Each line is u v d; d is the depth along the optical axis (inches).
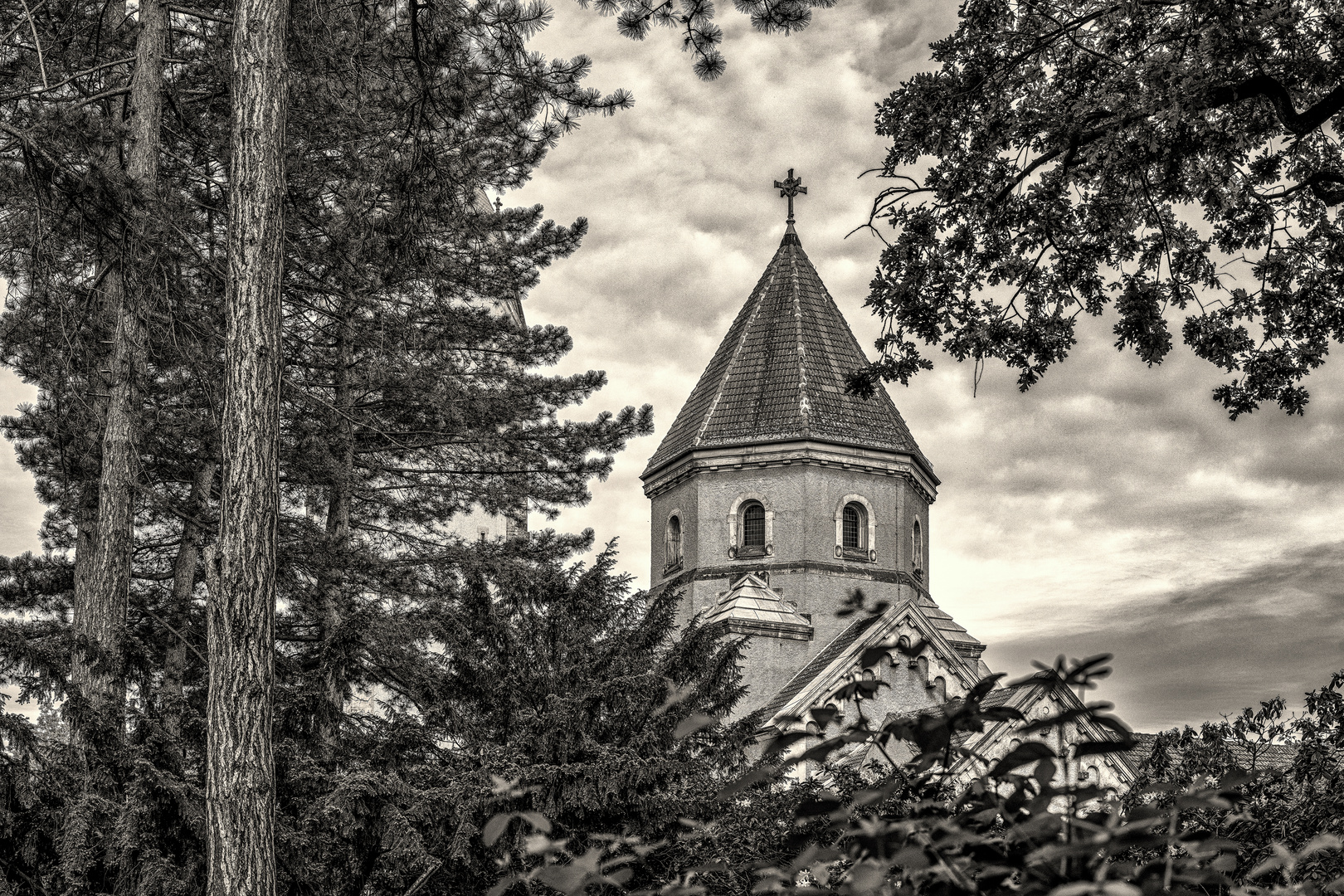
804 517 1501.0
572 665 711.7
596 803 571.8
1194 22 557.3
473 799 532.4
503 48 645.3
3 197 652.7
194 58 795.4
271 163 473.4
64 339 689.0
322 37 666.8
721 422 1565.0
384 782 514.3
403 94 668.7
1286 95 553.0
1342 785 319.0
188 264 695.1
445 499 1143.0
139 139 703.7
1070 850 101.3
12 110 683.4
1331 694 363.3
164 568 1098.7
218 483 1016.2
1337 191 596.1
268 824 426.9
